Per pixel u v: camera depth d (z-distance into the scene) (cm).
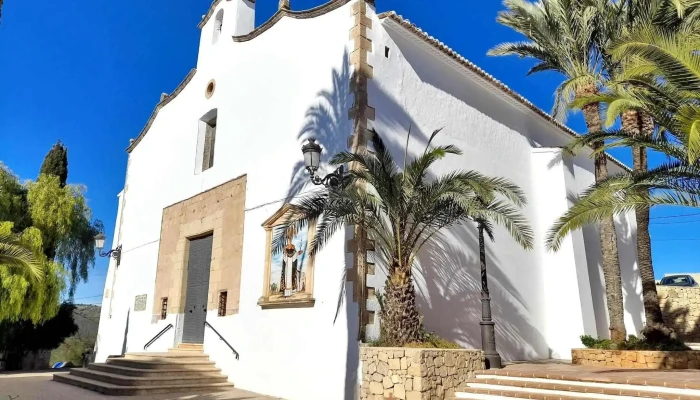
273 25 1331
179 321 1427
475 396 793
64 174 2366
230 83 1469
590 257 1609
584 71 1230
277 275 1105
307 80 1167
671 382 684
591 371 865
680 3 991
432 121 1174
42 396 993
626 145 877
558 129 1652
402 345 848
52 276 1708
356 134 986
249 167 1300
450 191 884
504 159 1402
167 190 1673
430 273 1055
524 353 1267
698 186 745
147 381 1052
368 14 1080
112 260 1958
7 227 1565
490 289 1216
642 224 1144
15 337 1973
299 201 1100
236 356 1160
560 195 1459
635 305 1769
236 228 1291
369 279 928
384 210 898
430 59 1209
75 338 3434
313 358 964
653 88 794
